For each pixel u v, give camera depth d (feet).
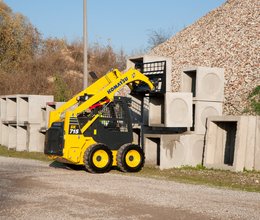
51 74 140.15
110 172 48.60
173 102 53.57
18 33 150.82
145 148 55.11
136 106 64.13
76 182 40.09
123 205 30.09
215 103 56.24
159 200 31.81
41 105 76.13
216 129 54.13
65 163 51.13
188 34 98.32
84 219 26.32
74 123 47.52
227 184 41.65
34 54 153.07
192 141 53.98
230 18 93.56
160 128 59.47
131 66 67.87
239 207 29.81
